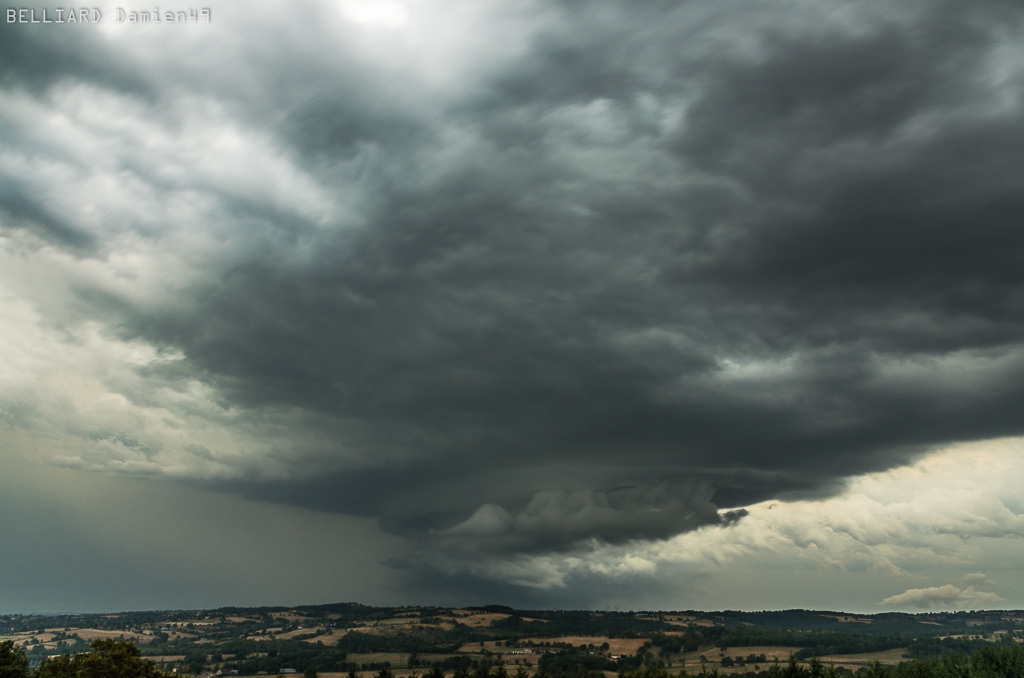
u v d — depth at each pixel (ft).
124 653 298.76
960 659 480.23
